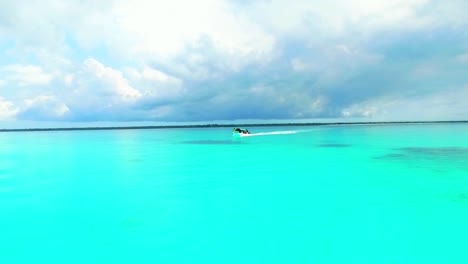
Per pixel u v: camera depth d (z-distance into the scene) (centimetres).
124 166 1350
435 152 1748
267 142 2733
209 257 433
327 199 725
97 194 828
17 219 615
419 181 918
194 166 1318
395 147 2083
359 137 3288
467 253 429
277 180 973
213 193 809
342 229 527
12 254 455
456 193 760
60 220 608
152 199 761
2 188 914
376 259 416
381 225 540
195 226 557
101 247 473
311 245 463
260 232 522
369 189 822
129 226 566
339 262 412
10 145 2838
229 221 580
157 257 437
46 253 458
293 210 641
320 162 1386
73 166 1377
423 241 470
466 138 2945
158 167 1305
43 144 2964
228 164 1364
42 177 1103
